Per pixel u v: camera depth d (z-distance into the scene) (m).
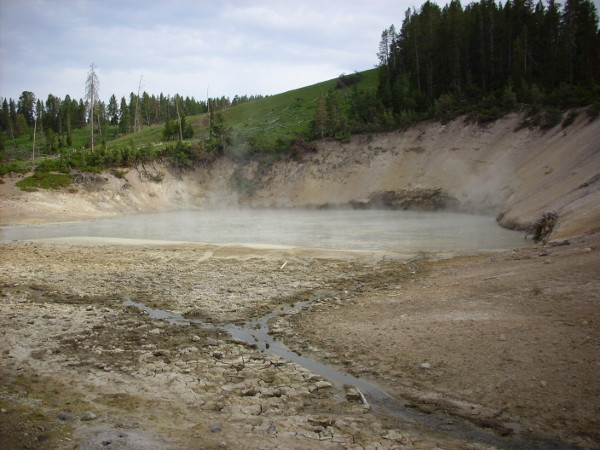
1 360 12.03
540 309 12.65
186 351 12.55
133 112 148.38
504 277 16.42
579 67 67.88
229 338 13.78
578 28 68.88
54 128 145.00
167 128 105.75
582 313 11.77
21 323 15.12
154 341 13.55
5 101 160.12
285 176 75.69
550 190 39.25
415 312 14.45
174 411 9.30
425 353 11.42
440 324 13.00
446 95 70.94
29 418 9.02
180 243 33.94
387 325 13.62
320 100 81.00
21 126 147.25
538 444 7.91
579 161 40.31
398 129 72.44
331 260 26.17
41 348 12.91
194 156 81.31
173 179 77.12
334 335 13.41
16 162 80.06
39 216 57.81
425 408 9.30
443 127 67.88
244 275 22.70
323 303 17.11
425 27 87.19
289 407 9.45
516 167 54.91
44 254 30.23
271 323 15.10
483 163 59.28
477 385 9.77
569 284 13.84
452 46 77.19
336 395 9.97
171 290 19.98
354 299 17.33
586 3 68.62
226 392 10.14
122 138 119.75
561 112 56.88
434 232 37.47
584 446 7.75
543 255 18.78
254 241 35.06
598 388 8.95
